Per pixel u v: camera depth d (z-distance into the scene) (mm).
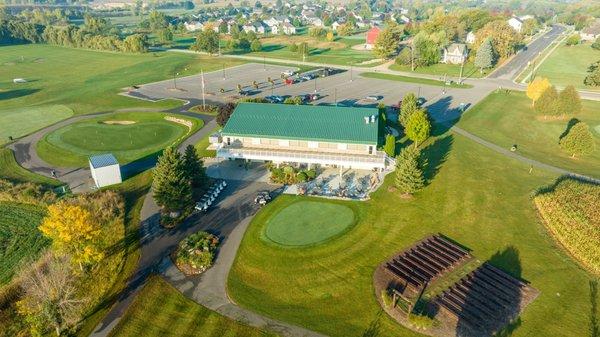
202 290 43719
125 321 39844
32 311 38594
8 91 124500
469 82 133125
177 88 125750
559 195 58875
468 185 64375
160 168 55844
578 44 196125
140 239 51969
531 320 39562
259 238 51938
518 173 68938
